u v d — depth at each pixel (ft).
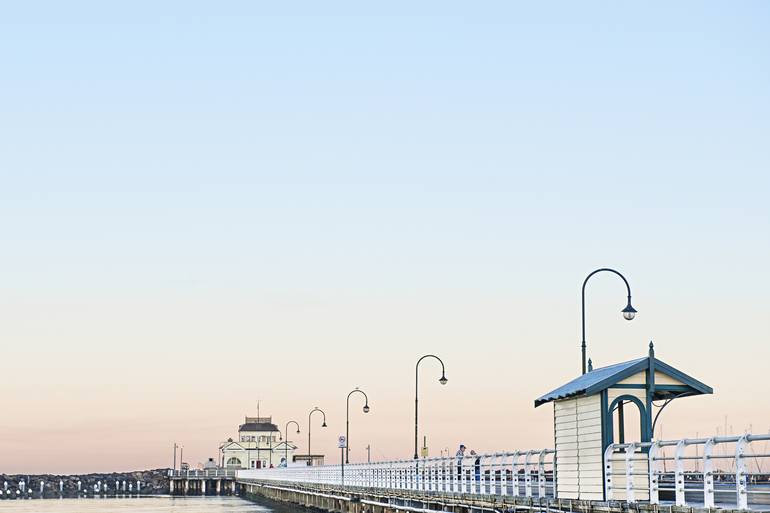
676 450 110.52
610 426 135.64
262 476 605.73
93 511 545.03
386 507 269.23
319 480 394.73
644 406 136.26
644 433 135.95
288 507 488.85
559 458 150.10
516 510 161.48
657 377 137.08
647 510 114.73
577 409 144.36
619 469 134.51
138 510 542.98
